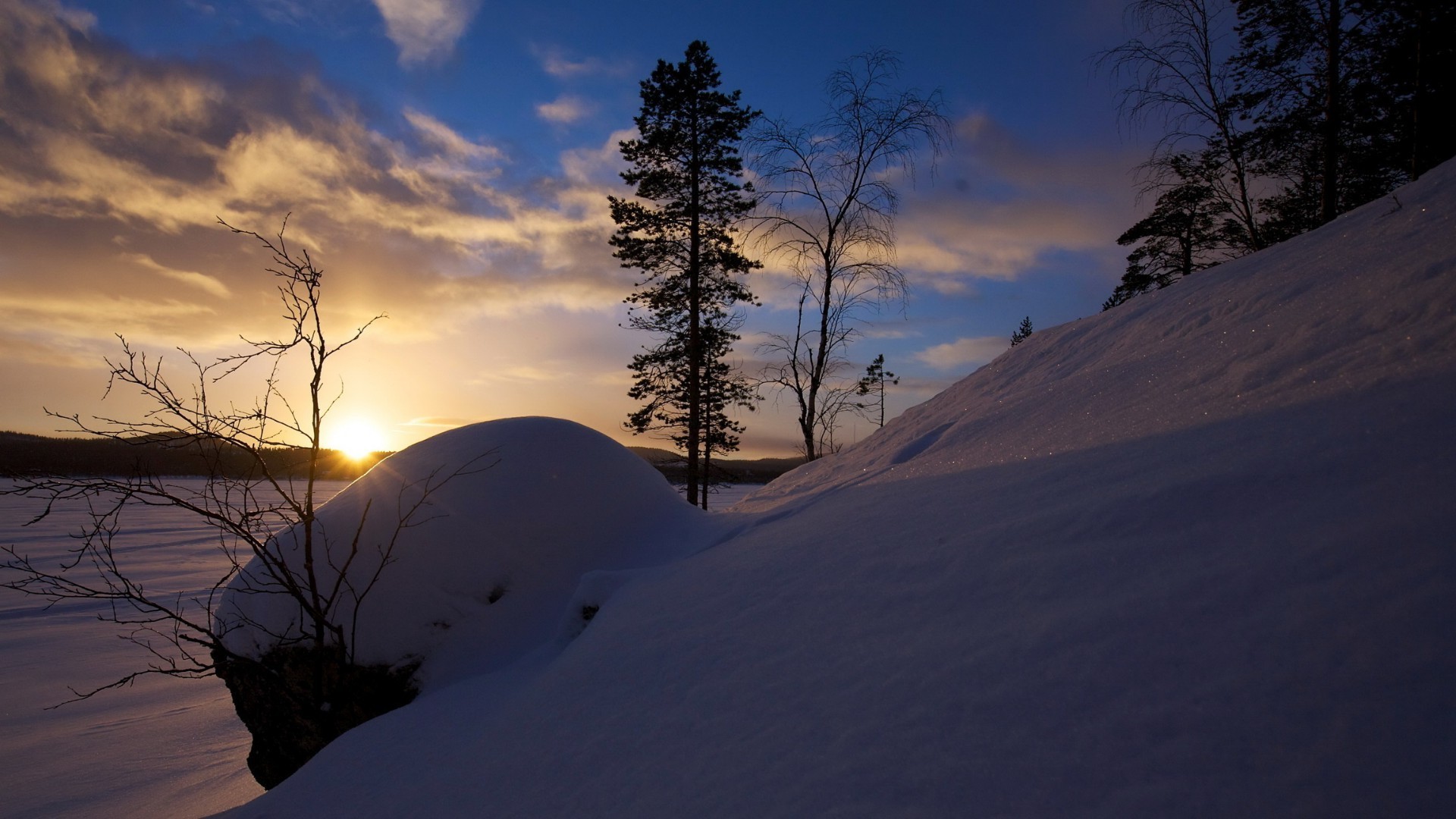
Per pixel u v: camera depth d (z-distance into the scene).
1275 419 2.55
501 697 3.73
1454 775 1.03
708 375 19.20
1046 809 1.29
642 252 18.67
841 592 2.72
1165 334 4.78
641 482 5.89
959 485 3.66
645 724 2.43
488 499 5.20
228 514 4.59
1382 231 4.07
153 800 6.45
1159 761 1.29
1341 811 1.05
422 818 2.63
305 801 3.36
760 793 1.71
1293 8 12.32
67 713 10.43
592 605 4.23
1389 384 2.38
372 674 4.60
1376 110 13.47
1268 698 1.32
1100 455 3.10
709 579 3.62
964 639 2.00
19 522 38.22
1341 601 1.46
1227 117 13.05
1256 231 13.99
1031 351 6.97
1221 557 1.82
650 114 18.45
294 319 4.86
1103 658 1.63
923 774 1.52
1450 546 1.47
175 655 14.52
